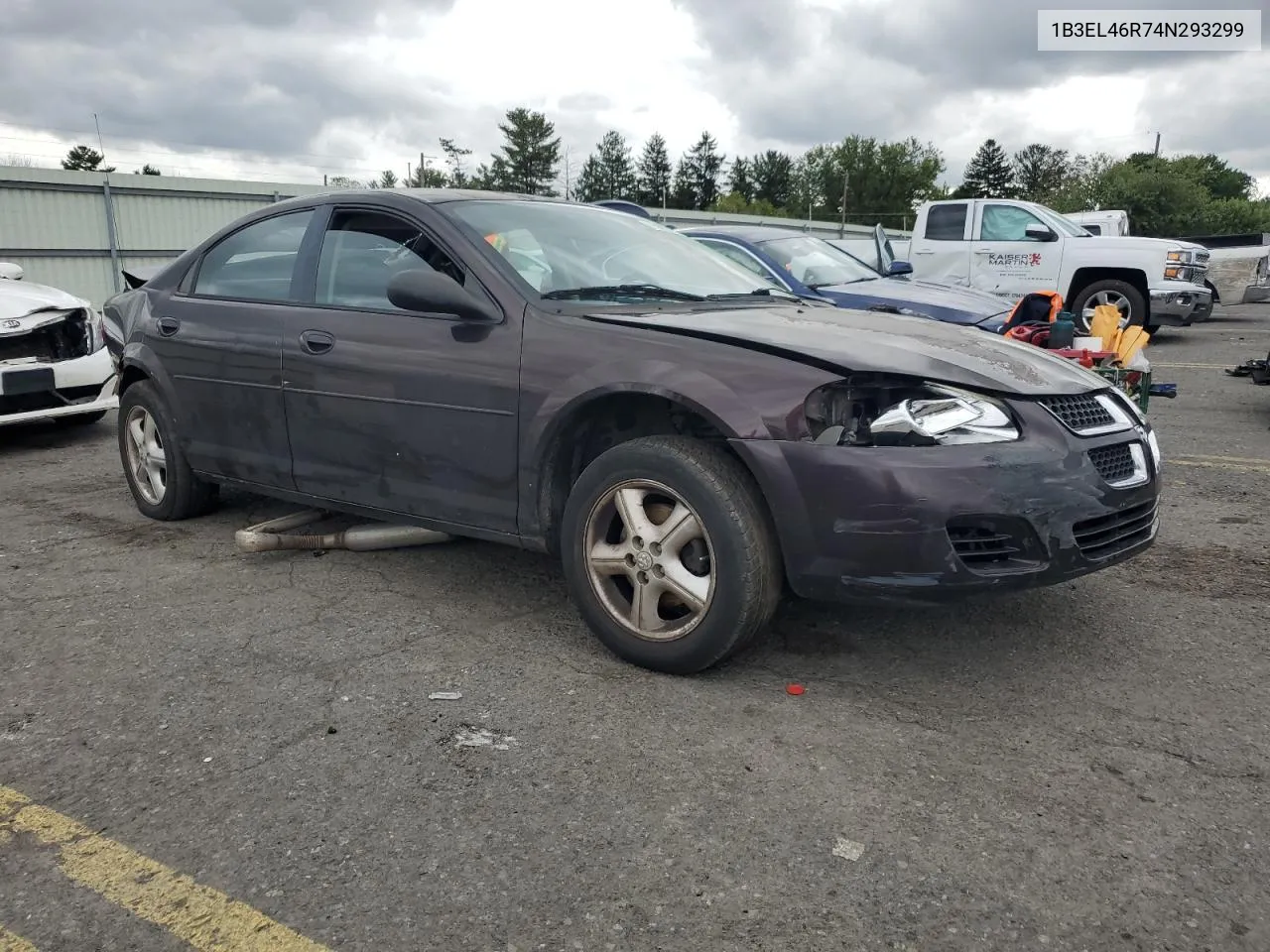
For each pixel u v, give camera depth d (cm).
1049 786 251
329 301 397
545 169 10525
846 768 260
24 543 468
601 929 199
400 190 400
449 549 450
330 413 390
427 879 215
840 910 204
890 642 343
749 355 298
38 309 679
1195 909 204
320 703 299
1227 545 456
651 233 439
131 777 258
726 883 213
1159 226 6444
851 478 278
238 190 2078
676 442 303
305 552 447
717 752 268
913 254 1374
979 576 277
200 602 387
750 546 290
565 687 308
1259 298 1174
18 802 247
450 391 349
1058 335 596
